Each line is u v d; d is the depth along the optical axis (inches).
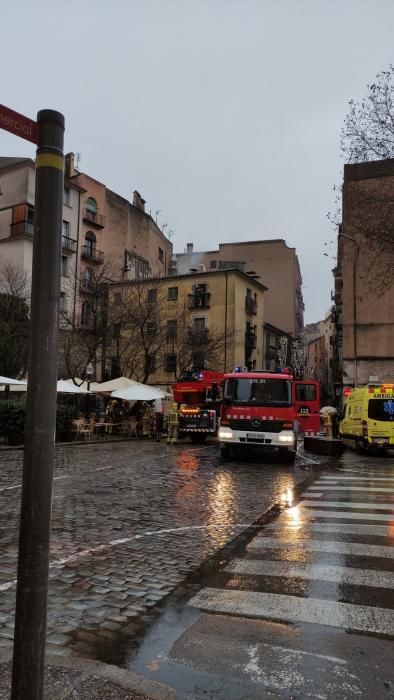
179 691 122.0
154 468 551.8
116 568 218.5
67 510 331.6
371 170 863.7
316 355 3843.5
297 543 260.7
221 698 119.3
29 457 86.7
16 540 257.1
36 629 86.5
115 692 112.4
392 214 779.4
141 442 938.1
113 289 1396.4
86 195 1808.6
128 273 1893.5
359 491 425.4
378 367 1174.3
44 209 88.7
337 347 1963.6
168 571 215.9
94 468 541.6
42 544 87.3
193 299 1847.9
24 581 86.3
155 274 1998.0
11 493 381.4
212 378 922.7
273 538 270.7
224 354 1764.3
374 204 822.5
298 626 160.6
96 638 151.5
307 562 228.5
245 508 351.9
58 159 90.4
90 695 110.8
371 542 262.1
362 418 762.2
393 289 1173.1
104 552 241.4
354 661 137.9
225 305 1812.3
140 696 111.3
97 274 1492.4
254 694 121.3
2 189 1621.6
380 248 822.5
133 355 1354.6
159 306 1457.9
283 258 2461.9
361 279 1190.9
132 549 247.9
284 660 138.0
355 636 153.6
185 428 906.7
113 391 1059.9
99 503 357.1
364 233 820.0
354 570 217.0
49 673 120.3
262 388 629.6
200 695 120.6
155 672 131.2
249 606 177.0
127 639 150.9
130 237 2020.2
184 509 344.5
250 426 623.2
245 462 631.2
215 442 964.6
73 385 914.7
